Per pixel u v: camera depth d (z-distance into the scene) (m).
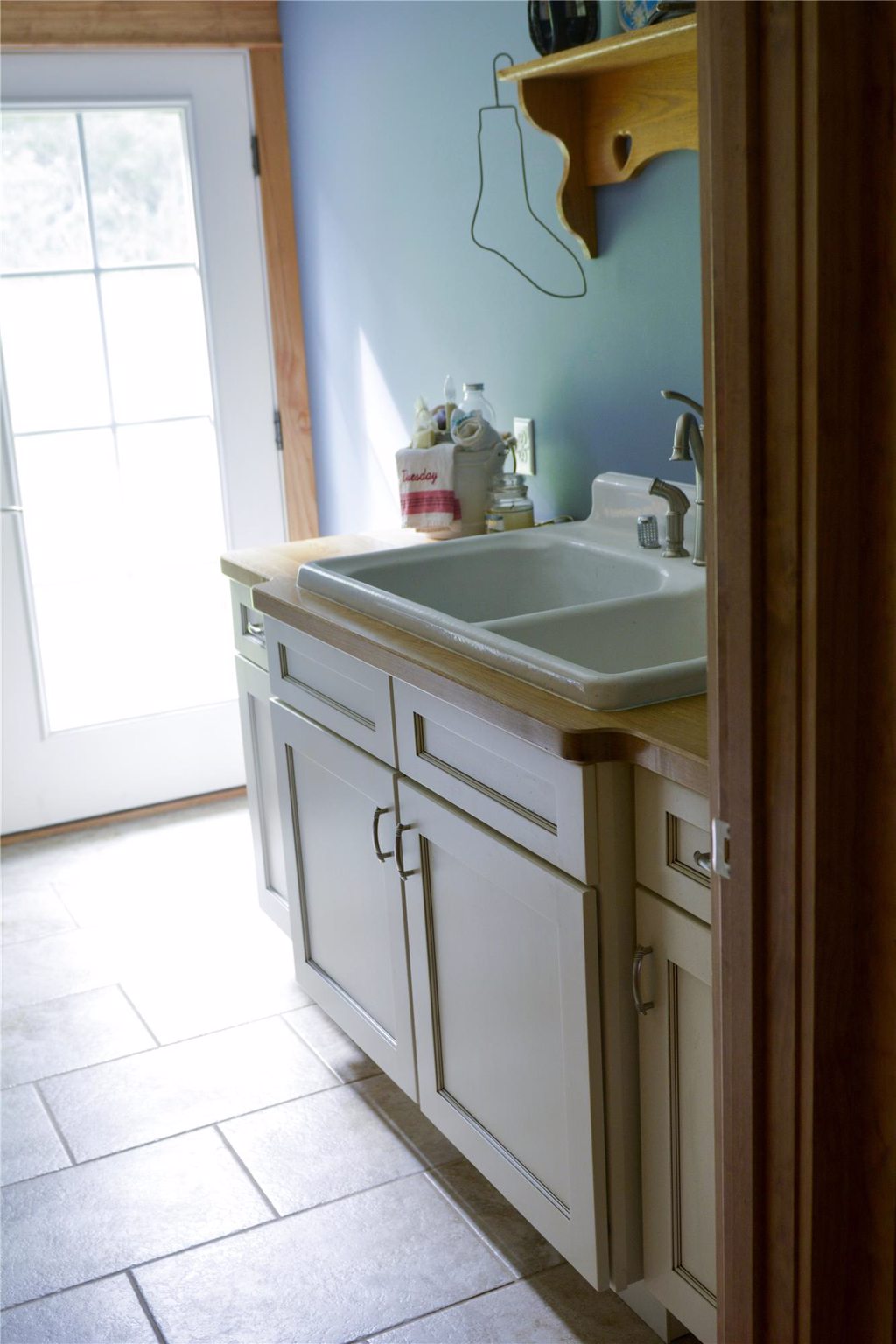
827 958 1.05
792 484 0.96
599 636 1.81
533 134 2.42
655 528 2.11
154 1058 2.48
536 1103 1.67
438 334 2.91
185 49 3.30
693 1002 1.42
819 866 1.02
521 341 2.59
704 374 1.07
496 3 2.46
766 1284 1.18
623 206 2.21
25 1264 1.94
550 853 1.51
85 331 3.39
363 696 1.98
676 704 1.46
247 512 3.67
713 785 1.10
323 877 2.30
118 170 3.34
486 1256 1.90
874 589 0.97
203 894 3.19
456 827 1.72
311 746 2.19
